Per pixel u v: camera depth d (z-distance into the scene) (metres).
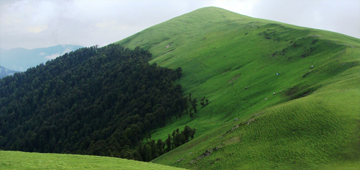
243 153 51.38
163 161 75.75
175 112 151.25
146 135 139.12
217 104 131.38
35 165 34.19
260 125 58.38
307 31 169.38
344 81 71.69
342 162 39.19
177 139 98.75
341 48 115.38
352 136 43.75
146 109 163.50
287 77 117.94
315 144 45.25
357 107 51.88
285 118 56.16
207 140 74.00
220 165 51.00
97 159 41.97
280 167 43.06
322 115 51.75
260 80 131.75
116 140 134.88
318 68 102.50
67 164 36.59
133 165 41.09
